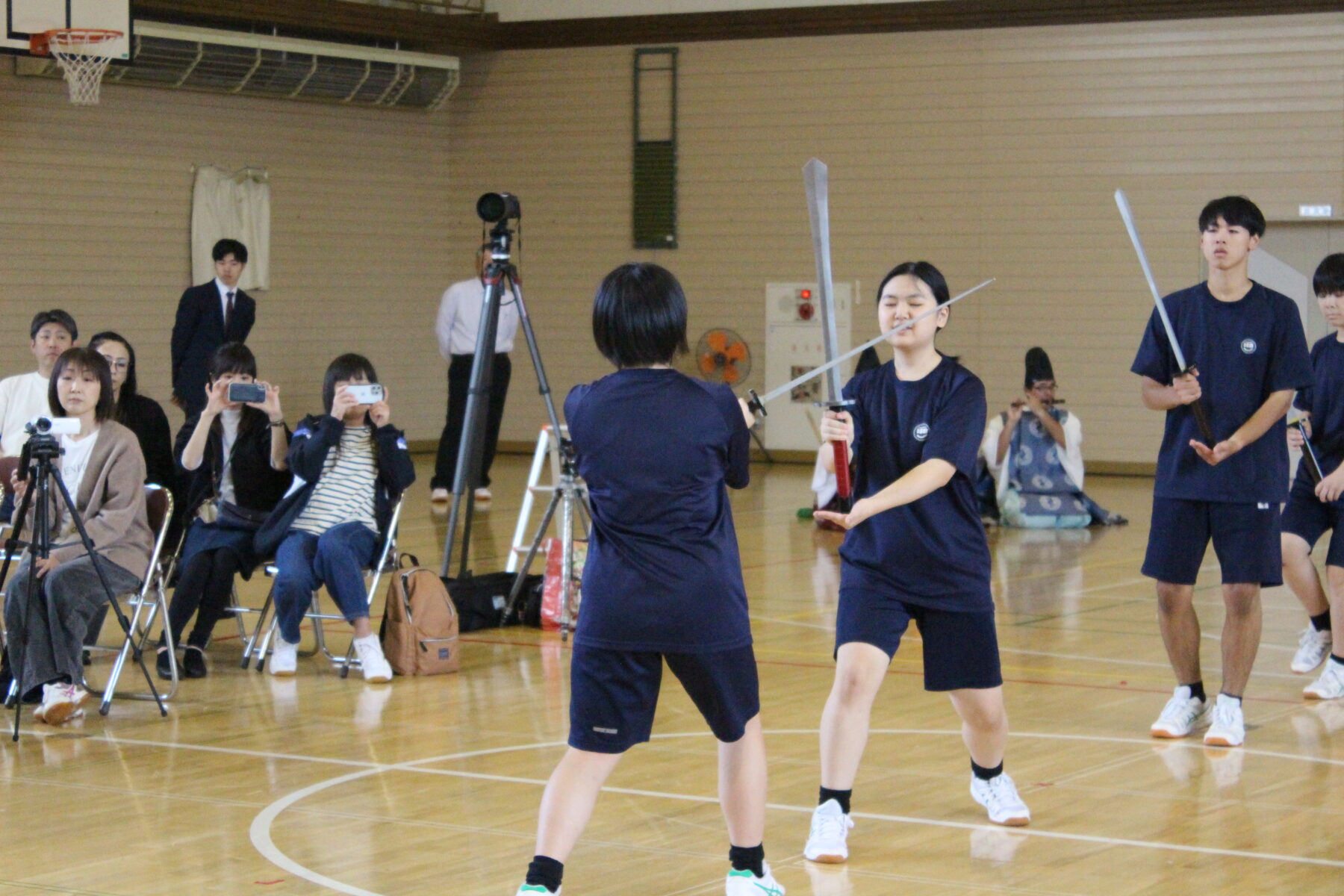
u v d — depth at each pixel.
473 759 5.20
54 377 5.97
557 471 8.77
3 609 6.29
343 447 6.80
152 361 14.98
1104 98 15.05
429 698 6.18
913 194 15.76
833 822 4.08
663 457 3.35
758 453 16.44
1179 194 14.90
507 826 4.41
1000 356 15.54
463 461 7.92
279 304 15.99
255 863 4.08
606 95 16.80
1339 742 5.39
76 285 14.40
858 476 4.20
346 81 15.96
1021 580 9.22
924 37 15.61
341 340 16.56
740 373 16.34
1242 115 14.64
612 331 3.44
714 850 4.19
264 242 15.71
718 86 16.39
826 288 3.75
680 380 3.44
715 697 3.41
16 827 4.43
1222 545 5.33
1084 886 3.86
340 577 6.51
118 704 6.08
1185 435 5.39
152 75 14.59
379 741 5.46
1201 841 4.24
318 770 5.06
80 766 5.12
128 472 5.96
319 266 16.33
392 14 15.91
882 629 4.06
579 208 17.00
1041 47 15.22
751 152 16.31
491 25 16.91
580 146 16.94
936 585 4.06
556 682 6.50
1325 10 14.30
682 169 16.59
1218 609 8.24
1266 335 5.29
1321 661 6.47
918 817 4.49
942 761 5.14
